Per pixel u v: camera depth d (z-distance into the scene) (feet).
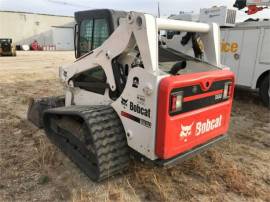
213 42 11.25
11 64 51.26
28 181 10.51
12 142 13.84
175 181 10.75
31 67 46.73
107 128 9.65
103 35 11.86
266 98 22.81
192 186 10.47
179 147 9.16
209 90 9.91
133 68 8.98
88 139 10.28
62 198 9.61
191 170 11.51
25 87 28.25
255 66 23.35
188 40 12.44
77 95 12.85
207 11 25.30
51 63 54.70
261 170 12.00
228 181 10.86
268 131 17.08
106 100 11.15
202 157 12.62
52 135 13.15
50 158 11.89
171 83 8.26
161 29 9.29
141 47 8.75
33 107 16.01
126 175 10.82
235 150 13.94
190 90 9.05
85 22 12.71
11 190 9.95
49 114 12.58
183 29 10.05
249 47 23.52
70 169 11.36
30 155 12.46
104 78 11.09
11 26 123.75
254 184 10.90
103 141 9.52
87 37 12.82
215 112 10.44
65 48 140.46
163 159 8.94
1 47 71.61
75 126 11.15
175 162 9.21
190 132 9.46
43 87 28.48
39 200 9.47
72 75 12.54
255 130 17.21
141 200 9.57
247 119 19.51
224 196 10.03
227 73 10.68
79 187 10.17
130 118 9.45
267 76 22.75
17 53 86.38
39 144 13.56
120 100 9.76
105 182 10.44
